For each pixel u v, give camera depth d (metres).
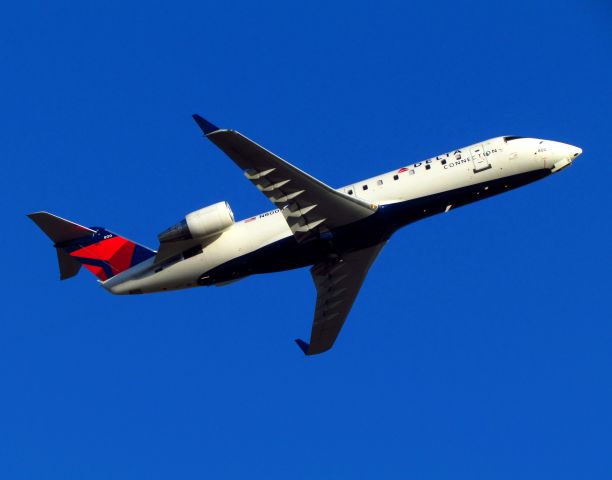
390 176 150.88
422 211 149.88
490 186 150.75
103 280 158.62
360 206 145.12
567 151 150.88
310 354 167.50
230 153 135.12
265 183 140.00
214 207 149.62
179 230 149.25
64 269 158.75
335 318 162.38
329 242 148.75
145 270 155.00
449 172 150.00
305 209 143.88
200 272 153.12
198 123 131.50
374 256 153.38
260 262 151.38
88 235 157.62
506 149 150.75
